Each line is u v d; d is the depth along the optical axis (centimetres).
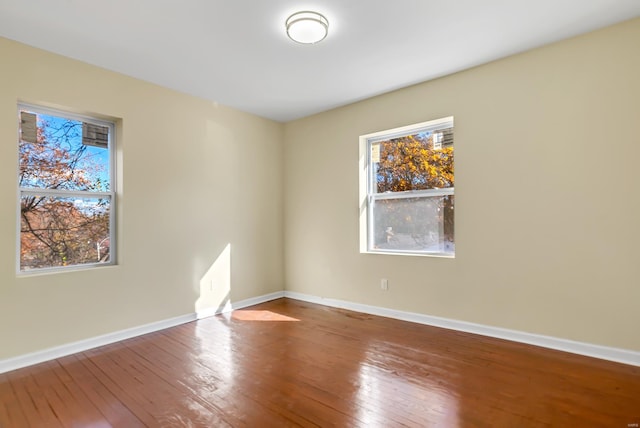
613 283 257
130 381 233
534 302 291
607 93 259
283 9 224
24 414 195
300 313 401
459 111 331
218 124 408
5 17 229
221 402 206
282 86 358
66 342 281
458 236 334
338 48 278
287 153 488
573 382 226
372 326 350
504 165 306
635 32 247
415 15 233
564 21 246
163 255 350
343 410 196
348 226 420
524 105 295
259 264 455
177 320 359
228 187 417
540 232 288
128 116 325
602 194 261
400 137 390
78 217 304
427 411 195
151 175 342
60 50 276
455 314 336
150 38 259
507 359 263
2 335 251
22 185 273
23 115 275
